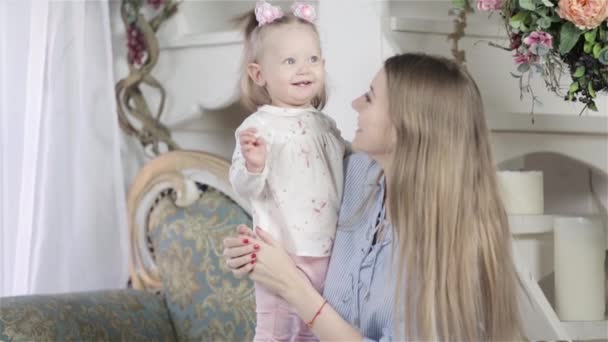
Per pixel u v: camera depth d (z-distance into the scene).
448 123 1.85
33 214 2.71
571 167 2.79
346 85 2.43
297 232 1.94
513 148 2.47
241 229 1.92
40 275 2.74
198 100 2.96
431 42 2.44
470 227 1.82
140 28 3.02
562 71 2.13
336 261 1.93
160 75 3.10
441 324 1.79
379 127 1.90
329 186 1.98
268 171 1.93
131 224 2.88
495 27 2.56
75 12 2.79
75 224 2.82
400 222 1.83
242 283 2.58
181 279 2.71
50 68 2.75
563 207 2.81
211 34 2.91
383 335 1.86
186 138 3.12
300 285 1.86
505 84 2.57
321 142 1.99
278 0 2.95
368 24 2.40
